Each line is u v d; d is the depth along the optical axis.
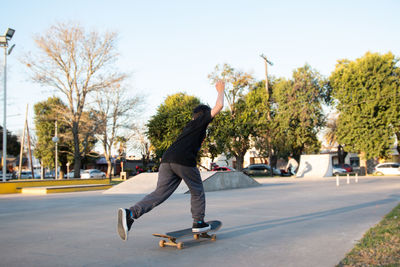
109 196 12.60
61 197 12.56
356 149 32.69
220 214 6.77
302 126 34.34
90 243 4.21
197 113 4.07
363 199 9.65
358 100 32.00
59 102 47.41
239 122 33.47
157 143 34.41
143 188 14.66
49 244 4.18
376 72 31.50
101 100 30.75
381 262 3.10
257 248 3.82
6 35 19.83
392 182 18.42
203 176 14.57
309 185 17.02
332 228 5.08
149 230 5.09
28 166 63.41
